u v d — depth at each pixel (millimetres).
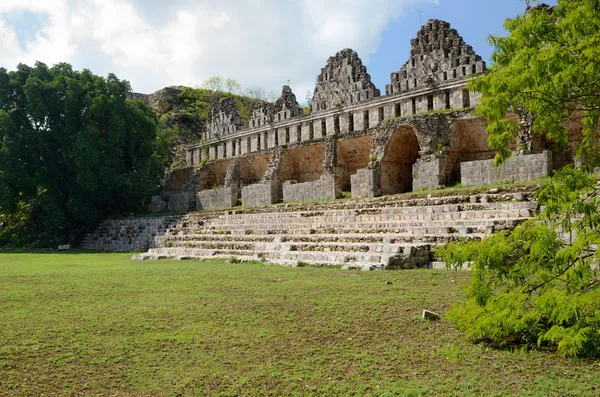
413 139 36312
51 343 9219
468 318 8922
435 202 25250
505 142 9758
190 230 36719
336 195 35656
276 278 17281
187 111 74000
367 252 20797
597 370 7328
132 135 49406
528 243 8633
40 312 11852
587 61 8234
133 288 15555
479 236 19000
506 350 8438
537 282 8773
